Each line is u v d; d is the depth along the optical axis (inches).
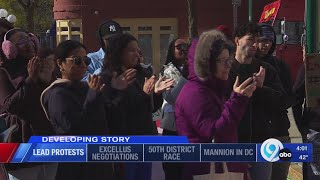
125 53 146.6
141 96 146.8
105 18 812.6
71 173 137.6
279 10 564.4
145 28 814.5
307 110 158.6
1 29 163.5
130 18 812.6
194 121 126.9
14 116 146.7
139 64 157.5
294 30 570.9
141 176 145.6
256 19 802.2
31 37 159.2
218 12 804.0
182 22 804.6
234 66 150.1
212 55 126.7
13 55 150.4
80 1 813.9
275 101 153.4
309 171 154.9
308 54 152.4
